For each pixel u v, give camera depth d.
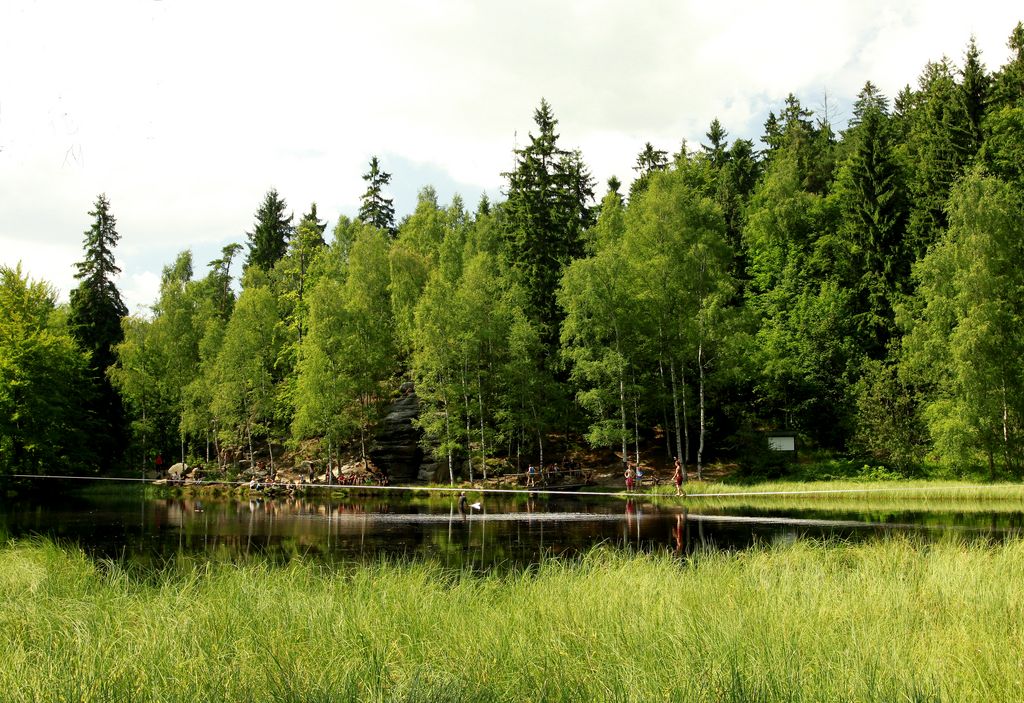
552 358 51.84
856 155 54.59
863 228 53.72
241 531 24.34
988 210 41.22
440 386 47.81
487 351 49.88
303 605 9.41
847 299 52.06
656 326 45.88
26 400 46.06
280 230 90.69
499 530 23.73
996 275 40.25
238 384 54.56
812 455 47.69
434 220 76.00
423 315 48.31
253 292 58.59
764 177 74.25
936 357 41.34
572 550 18.78
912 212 52.47
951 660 6.60
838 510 28.89
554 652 7.00
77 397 52.94
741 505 32.03
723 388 49.41
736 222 63.94
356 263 63.66
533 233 57.44
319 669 6.53
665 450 51.72
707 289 45.78
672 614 8.37
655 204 45.59
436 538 21.83
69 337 53.97
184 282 77.00
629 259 46.44
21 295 49.25
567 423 50.72
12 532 24.19
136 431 59.44
